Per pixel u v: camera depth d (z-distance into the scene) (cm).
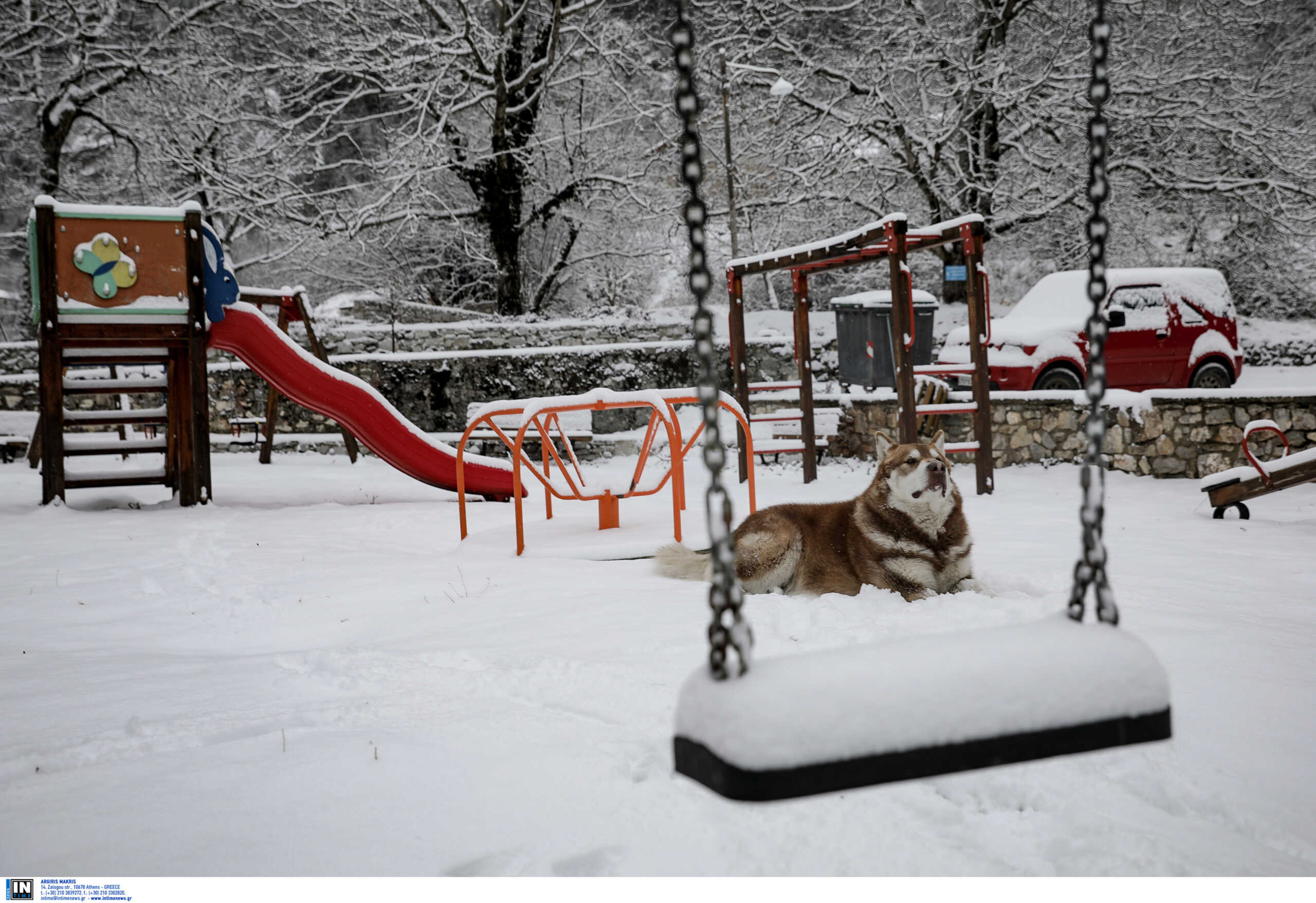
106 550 811
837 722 172
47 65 2466
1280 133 2292
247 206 2366
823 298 2905
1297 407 1129
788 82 2134
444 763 297
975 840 250
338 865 234
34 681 418
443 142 2417
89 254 1085
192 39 2456
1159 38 2289
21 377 1959
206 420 1148
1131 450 1247
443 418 1995
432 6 2366
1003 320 1656
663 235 2717
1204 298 1609
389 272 2666
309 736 331
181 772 298
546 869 231
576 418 1973
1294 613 504
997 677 186
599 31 2556
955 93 2253
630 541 746
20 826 260
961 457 1452
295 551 800
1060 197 2288
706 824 254
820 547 607
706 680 187
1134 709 190
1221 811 265
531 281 2823
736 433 1505
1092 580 219
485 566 686
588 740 315
